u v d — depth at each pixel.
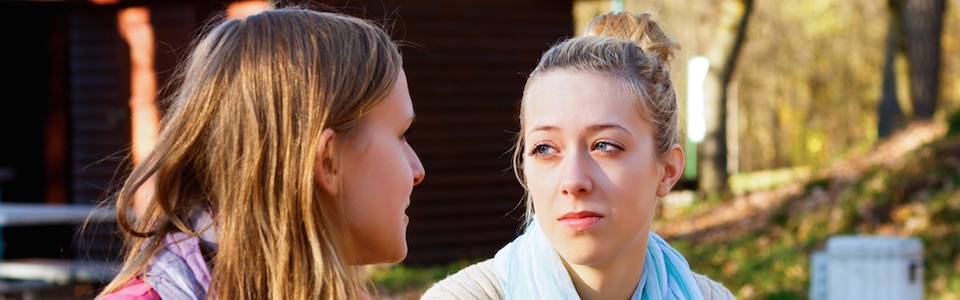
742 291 9.84
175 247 1.79
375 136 1.87
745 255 11.45
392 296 10.00
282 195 1.75
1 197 12.44
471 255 12.34
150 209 1.87
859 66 39.28
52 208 10.32
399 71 1.93
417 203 12.06
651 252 2.16
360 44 1.85
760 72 40.81
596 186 1.92
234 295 1.74
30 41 12.06
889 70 22.97
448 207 12.23
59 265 10.34
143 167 1.83
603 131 1.91
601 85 1.93
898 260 6.79
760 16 38.38
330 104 1.78
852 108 41.69
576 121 1.91
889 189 12.05
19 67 12.19
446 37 12.12
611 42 2.01
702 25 32.19
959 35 34.00
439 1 12.04
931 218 10.82
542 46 12.74
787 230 12.20
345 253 1.85
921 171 12.32
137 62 10.99
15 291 10.04
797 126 43.22
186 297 1.74
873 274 6.81
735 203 16.12
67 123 11.76
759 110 43.38
